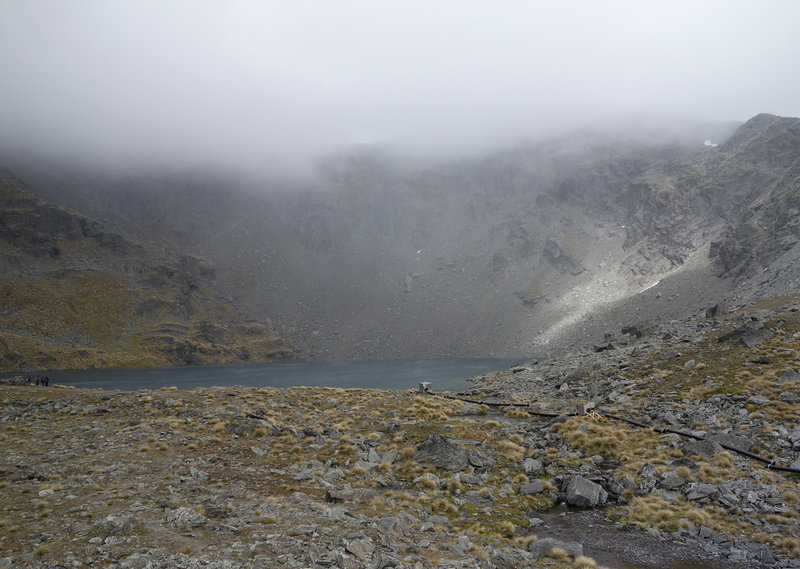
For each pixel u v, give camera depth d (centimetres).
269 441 3844
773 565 2155
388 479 3203
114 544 1738
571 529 2617
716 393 4528
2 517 2030
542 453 3862
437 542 2180
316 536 1928
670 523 2634
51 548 1694
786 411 3809
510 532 2534
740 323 6372
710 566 2161
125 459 3194
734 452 3419
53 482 2628
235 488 2722
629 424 4378
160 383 16388
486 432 4275
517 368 11994
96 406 4950
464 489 3123
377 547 1914
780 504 2684
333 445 3769
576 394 6175
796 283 9512
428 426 4334
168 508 2211
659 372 5675
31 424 4391
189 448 3588
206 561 1600
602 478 3322
